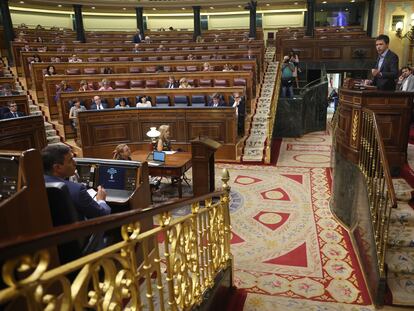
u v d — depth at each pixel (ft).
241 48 46.01
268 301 11.28
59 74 35.60
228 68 35.81
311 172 24.43
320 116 39.86
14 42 44.45
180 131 27.04
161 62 38.09
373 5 51.93
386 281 10.67
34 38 52.70
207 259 9.18
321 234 15.71
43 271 3.38
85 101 29.76
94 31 69.62
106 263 4.50
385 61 14.93
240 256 14.14
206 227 9.10
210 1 58.75
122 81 33.68
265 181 22.72
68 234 3.58
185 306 7.35
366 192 13.07
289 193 20.63
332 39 45.14
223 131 26.61
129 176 12.66
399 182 14.21
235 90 29.73
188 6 59.88
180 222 7.00
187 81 32.78
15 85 36.04
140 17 61.36
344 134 16.25
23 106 28.19
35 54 38.42
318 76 51.03
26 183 5.44
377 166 12.16
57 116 32.32
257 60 39.91
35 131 11.78
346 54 45.19
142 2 59.36
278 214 17.87
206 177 18.03
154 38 58.34
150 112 26.96
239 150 27.94
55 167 8.08
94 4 57.67
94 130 26.23
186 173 24.80
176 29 74.69
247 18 72.69
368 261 12.13
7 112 25.88
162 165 18.85
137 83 33.55
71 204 6.89
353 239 14.80
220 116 26.35
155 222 14.58
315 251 14.34
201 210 8.50
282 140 35.09
